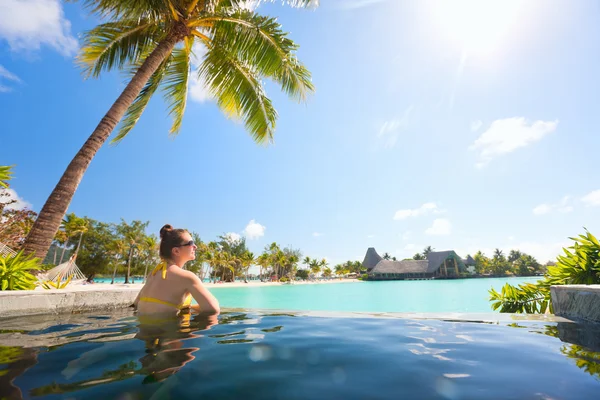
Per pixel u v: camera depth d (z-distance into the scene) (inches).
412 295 900.6
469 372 48.6
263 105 317.7
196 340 71.2
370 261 3063.5
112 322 95.6
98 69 293.4
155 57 256.4
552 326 85.6
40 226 191.3
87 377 46.4
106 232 1791.3
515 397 38.4
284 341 70.6
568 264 165.9
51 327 89.5
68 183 204.4
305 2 256.5
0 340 71.9
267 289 1342.3
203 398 39.1
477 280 2105.1
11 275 156.4
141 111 321.4
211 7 276.1
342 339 72.7
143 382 44.6
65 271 432.8
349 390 42.1
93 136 219.5
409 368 51.1
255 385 43.8
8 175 176.7
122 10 242.5
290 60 288.7
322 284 2026.3
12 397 38.7
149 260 1958.7
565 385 41.9
